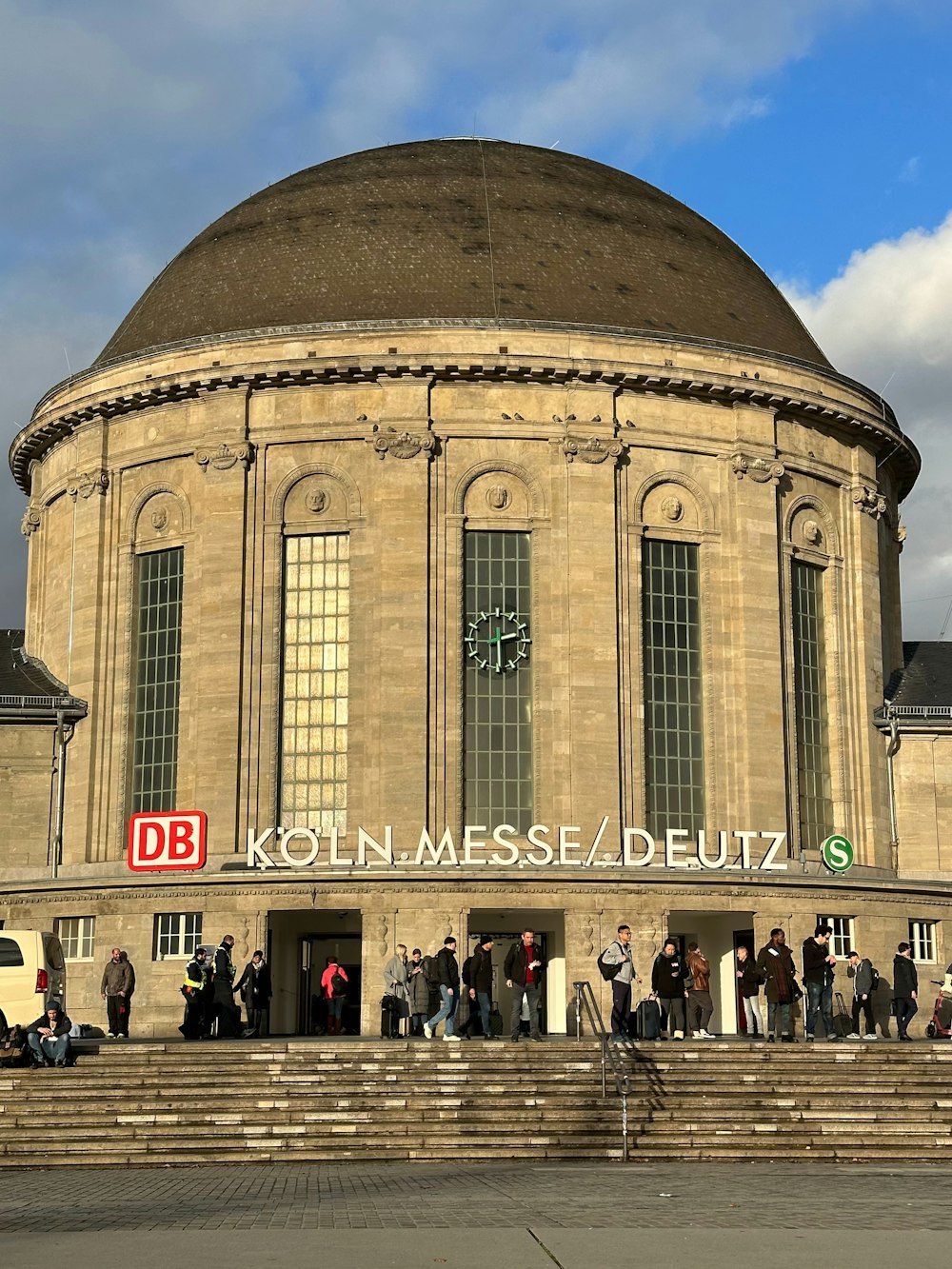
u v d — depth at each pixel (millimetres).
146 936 44219
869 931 45781
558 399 47562
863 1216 18062
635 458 47969
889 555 56125
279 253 51750
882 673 51906
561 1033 44500
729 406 49094
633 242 52750
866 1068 29188
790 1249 15422
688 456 48562
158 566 49219
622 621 46875
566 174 54844
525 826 45750
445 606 46188
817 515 51000
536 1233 16484
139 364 49500
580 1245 15586
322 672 46625
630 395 48125
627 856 44156
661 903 43562
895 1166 24609
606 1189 20859
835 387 51250
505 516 47000
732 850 46312
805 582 50656
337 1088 27734
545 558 46812
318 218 52438
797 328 55344
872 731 50906
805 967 33375
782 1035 32219
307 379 47438
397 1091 27641
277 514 47344
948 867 50469
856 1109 27125
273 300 50438
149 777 48125
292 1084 27969
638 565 47438
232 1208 18875
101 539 49750
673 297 51656
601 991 42656
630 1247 15484
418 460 46625
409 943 42469
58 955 33938
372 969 42312
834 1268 14227
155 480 49250
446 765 45312
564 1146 25359
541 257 50969
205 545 47438
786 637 49000
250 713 46312
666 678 47469
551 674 46219
